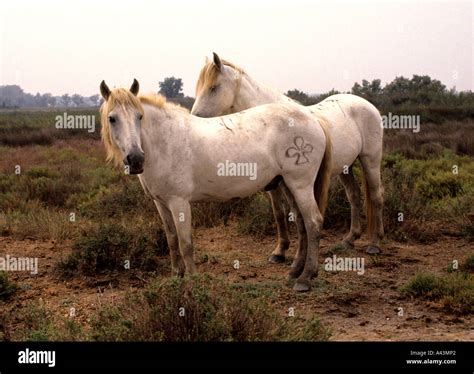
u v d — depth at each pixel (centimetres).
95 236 648
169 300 387
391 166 1234
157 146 517
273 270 641
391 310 510
